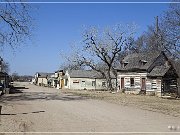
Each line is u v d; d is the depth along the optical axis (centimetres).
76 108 2662
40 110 2477
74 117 2005
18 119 1894
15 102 3366
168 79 5403
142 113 2261
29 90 6988
